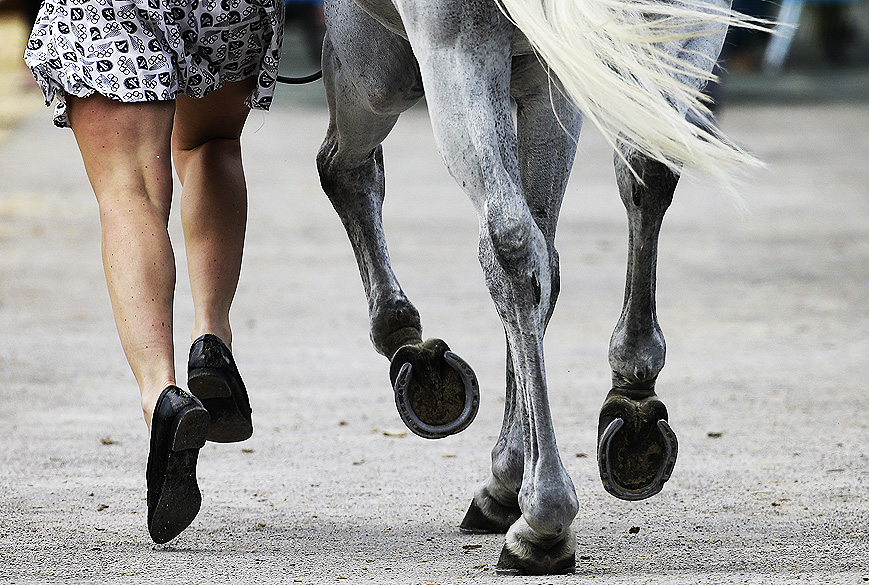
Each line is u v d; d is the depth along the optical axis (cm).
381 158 1004
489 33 701
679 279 2061
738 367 1468
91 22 798
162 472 765
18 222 2655
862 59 7844
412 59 859
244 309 1823
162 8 815
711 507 929
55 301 1881
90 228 2588
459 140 707
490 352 1529
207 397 873
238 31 859
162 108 820
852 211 2845
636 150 751
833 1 5816
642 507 934
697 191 3225
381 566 782
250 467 1066
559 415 1252
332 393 1348
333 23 878
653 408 777
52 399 1318
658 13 695
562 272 2125
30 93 5462
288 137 4353
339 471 1050
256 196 3073
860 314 1773
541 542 747
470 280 2020
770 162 3700
